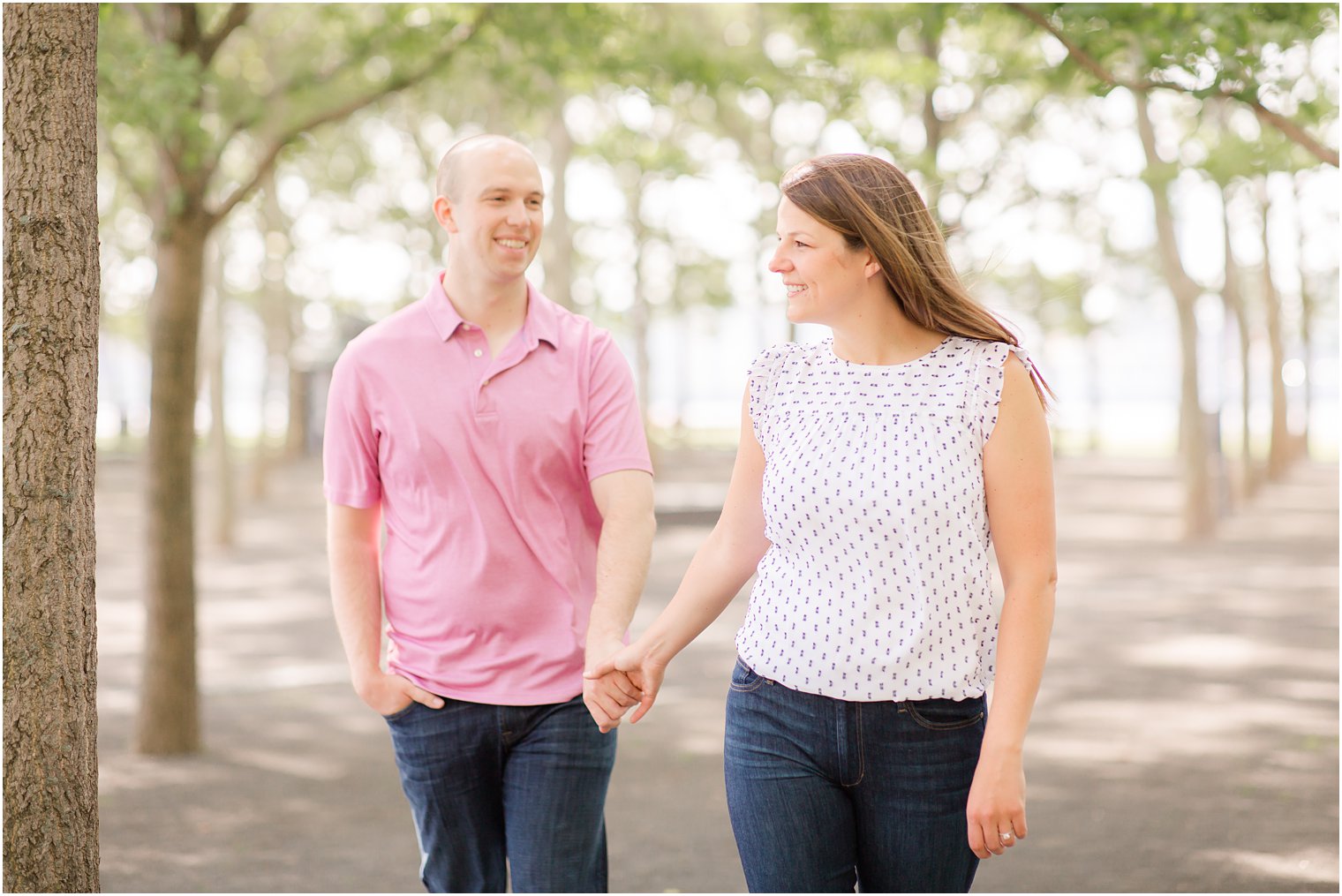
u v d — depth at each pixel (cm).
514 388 331
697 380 7238
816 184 262
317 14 822
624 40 798
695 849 550
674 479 2925
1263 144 1077
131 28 741
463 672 329
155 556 736
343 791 662
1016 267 2462
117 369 4697
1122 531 1975
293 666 1031
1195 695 860
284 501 2683
